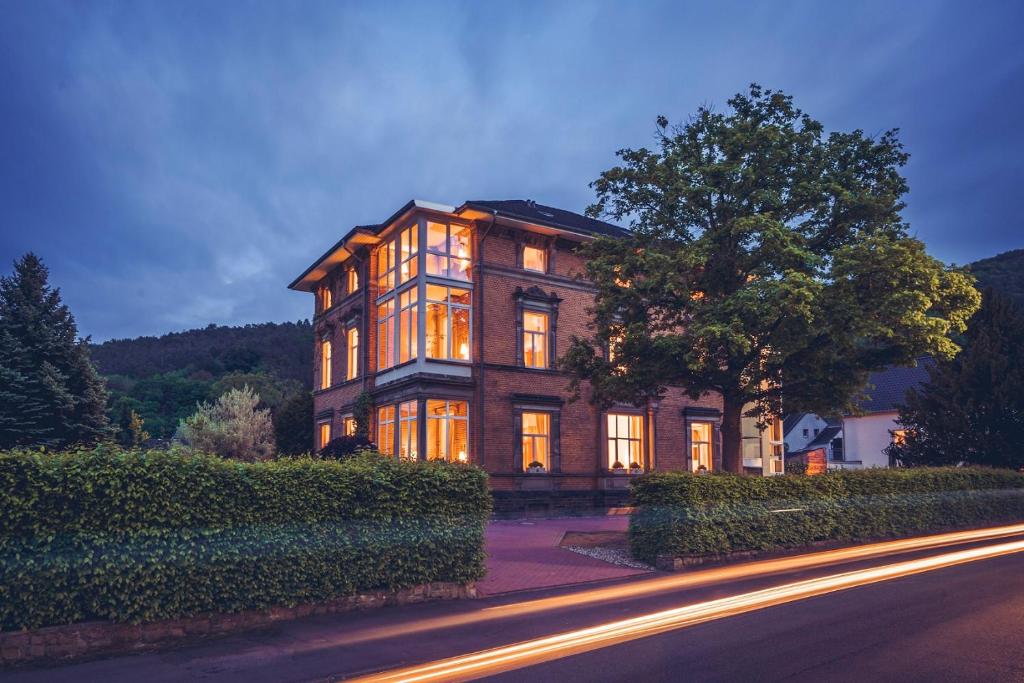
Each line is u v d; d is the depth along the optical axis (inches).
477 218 1058.1
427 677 272.5
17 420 1140.5
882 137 714.2
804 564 580.4
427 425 989.8
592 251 780.0
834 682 255.6
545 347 1116.5
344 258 1257.4
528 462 1070.4
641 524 602.2
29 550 312.8
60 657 311.9
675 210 727.1
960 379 1116.5
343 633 352.2
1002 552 636.1
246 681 272.5
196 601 347.9
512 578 521.3
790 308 587.2
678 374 718.5
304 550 389.1
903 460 1193.4
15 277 1240.8
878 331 583.8
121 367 4276.6
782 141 684.7
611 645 315.9
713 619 368.2
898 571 527.2
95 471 330.0
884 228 681.0
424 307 1007.0
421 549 435.8
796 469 1384.1
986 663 279.3
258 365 4146.2
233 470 370.3
